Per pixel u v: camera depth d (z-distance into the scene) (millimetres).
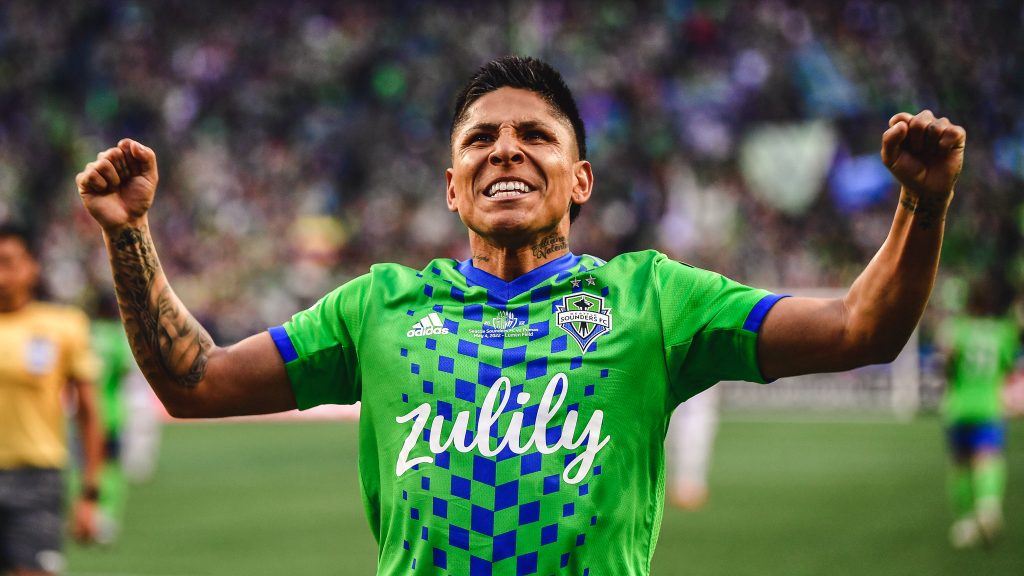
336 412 9141
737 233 22688
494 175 2408
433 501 2232
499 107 2449
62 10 28406
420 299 2398
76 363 5328
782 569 7453
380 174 25469
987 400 8844
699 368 2338
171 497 10672
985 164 23562
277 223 23656
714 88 25969
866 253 22484
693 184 23203
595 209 23172
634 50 27250
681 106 25672
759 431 15344
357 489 11008
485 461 2221
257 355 2441
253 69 27750
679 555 7898
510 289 2395
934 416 16969
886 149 2109
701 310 2311
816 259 22328
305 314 2508
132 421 12086
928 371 17422
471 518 2205
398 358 2340
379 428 2340
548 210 2418
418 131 26406
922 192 2104
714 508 9789
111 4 28625
